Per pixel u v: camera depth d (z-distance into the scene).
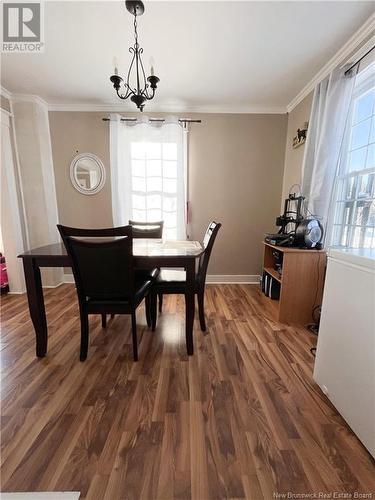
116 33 1.82
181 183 3.20
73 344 1.89
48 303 2.74
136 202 3.25
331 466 0.98
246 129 3.19
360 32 1.78
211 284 3.47
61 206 3.35
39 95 2.88
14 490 0.89
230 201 3.36
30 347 1.85
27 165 3.02
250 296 2.98
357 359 1.07
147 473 0.95
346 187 2.16
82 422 1.18
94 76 2.44
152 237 2.67
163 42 1.91
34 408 1.26
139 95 1.66
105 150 3.22
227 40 1.89
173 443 1.07
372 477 0.94
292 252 2.16
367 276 1.01
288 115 3.15
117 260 1.52
